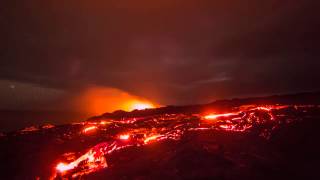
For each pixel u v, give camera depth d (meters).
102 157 10.30
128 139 11.34
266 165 8.95
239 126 11.68
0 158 10.59
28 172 9.70
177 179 8.41
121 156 10.10
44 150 10.95
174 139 10.73
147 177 8.67
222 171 8.58
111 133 12.36
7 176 9.60
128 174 8.91
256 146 9.99
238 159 9.20
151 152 10.03
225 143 10.09
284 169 8.83
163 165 9.08
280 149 10.00
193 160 9.16
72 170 9.82
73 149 10.94
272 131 10.77
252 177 8.34
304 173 8.64
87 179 9.05
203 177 8.41
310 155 9.65
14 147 11.36
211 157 9.26
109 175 8.98
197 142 10.19
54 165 9.99
